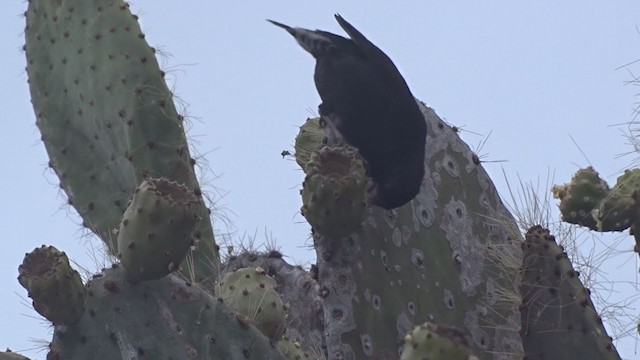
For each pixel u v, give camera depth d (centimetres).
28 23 1520
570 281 1083
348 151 1185
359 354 1201
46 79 1496
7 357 1055
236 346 1071
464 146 1430
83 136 1466
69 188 1454
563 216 1167
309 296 1532
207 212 1384
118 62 1438
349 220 1175
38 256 1052
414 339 761
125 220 1059
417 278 1291
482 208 1406
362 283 1224
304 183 1179
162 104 1422
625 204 1029
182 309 1070
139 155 1407
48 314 1044
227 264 1541
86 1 1486
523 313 1087
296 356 1209
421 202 1344
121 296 1063
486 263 1352
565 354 1067
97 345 1052
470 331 1313
